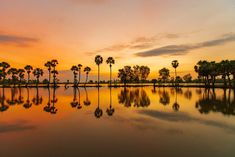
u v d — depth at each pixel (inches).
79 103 1262.3
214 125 629.6
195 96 1620.3
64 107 1088.2
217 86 2997.0
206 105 1081.4
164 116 792.3
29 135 542.3
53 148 439.8
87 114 861.2
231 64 2736.2
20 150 430.9
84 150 425.4
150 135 530.6
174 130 577.3
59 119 756.6
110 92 2262.6
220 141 473.1
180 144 456.1
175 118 749.3
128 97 1631.4
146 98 1529.3
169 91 2336.4
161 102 1261.1
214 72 3134.8
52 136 531.8
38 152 418.3
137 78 5221.5
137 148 434.0
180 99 1416.1
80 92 2309.3
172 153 403.9
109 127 622.2
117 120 727.1
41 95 1905.8
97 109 1005.2
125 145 454.0
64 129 603.2
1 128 622.2
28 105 1184.2
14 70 4520.2
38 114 870.4
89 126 638.5
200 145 447.5
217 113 836.0
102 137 517.3
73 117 794.8
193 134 534.0
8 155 405.1
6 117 803.4
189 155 393.1
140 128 605.3
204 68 3270.2
